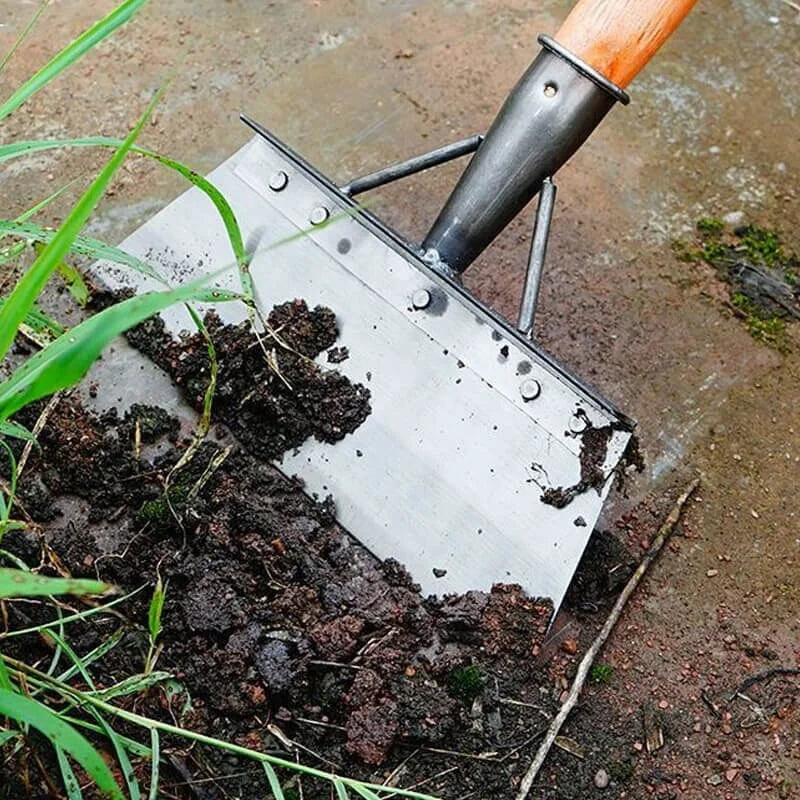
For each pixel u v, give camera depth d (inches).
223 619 19.9
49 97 26.9
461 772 19.6
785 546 22.8
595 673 21.2
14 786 18.5
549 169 21.0
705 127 27.5
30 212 18.5
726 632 21.9
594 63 20.5
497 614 20.1
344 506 20.9
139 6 16.0
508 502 20.4
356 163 26.6
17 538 20.7
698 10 29.2
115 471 21.5
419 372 21.0
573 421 20.4
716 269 25.7
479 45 28.4
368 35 28.3
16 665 18.1
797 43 29.0
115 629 20.0
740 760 20.7
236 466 21.5
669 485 23.2
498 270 25.2
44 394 14.3
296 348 21.5
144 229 22.8
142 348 22.5
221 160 26.5
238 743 19.3
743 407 24.2
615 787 20.2
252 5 28.6
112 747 19.3
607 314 24.9
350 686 19.7
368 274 21.5
